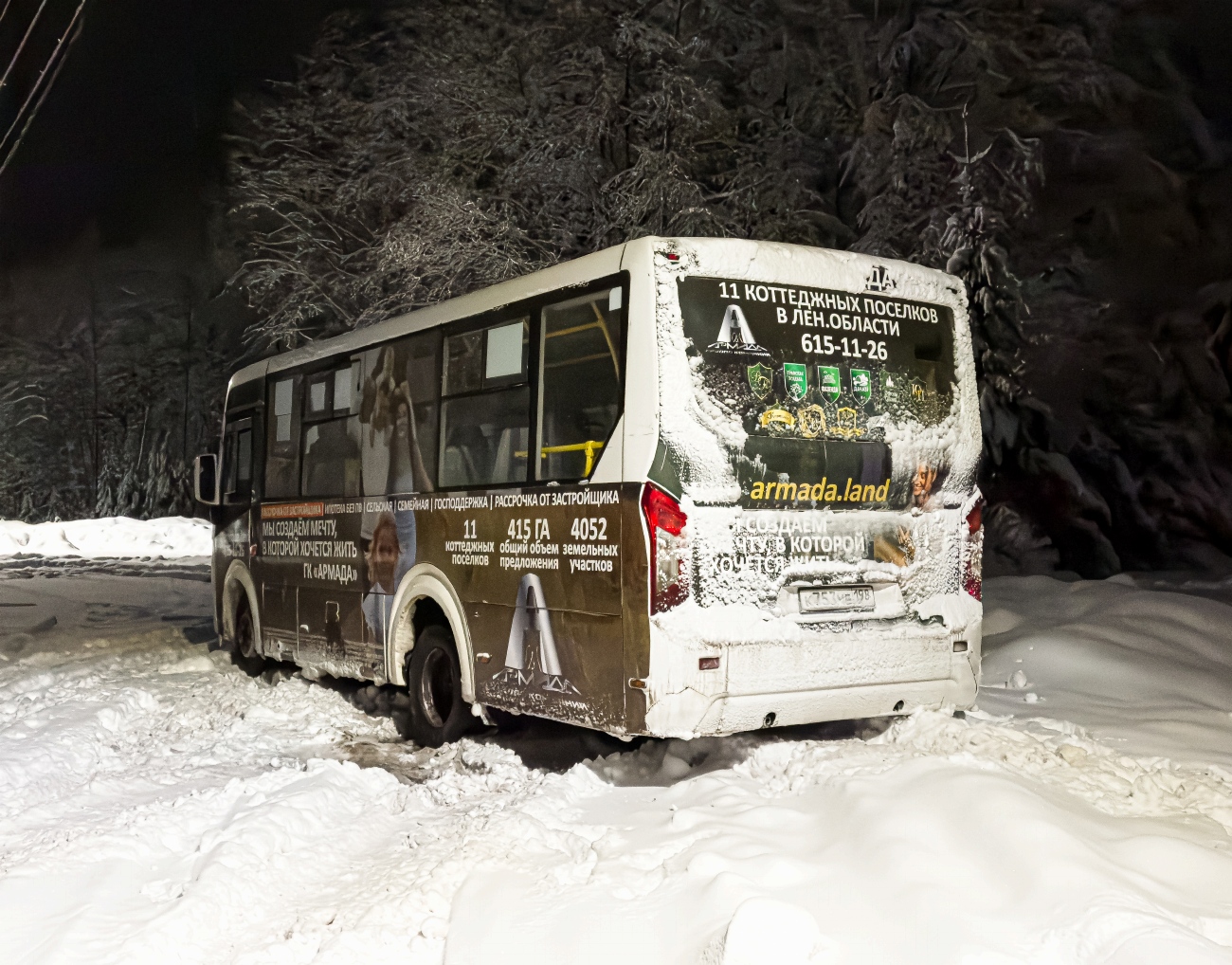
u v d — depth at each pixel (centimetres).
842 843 486
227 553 1234
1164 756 679
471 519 785
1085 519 1719
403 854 549
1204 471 1694
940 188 1795
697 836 514
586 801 624
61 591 2241
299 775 666
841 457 664
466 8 2058
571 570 676
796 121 2014
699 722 620
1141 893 424
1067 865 430
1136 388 1812
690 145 1853
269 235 2291
